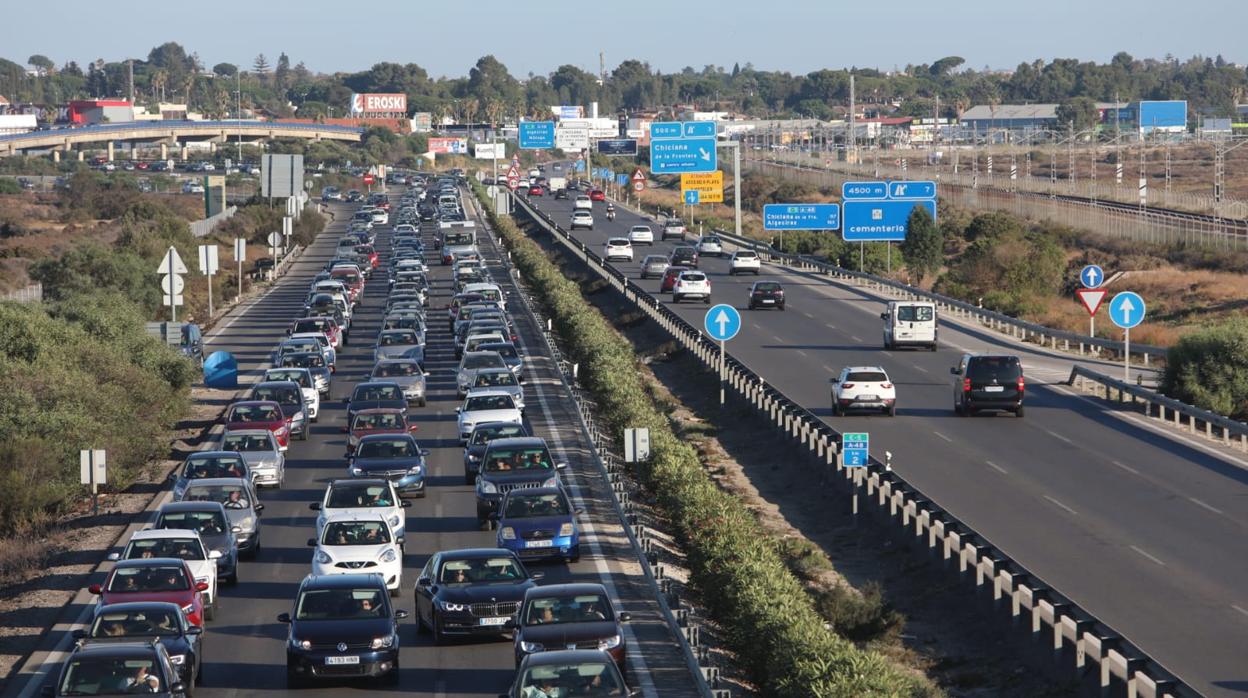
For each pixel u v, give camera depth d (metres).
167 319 146.75
